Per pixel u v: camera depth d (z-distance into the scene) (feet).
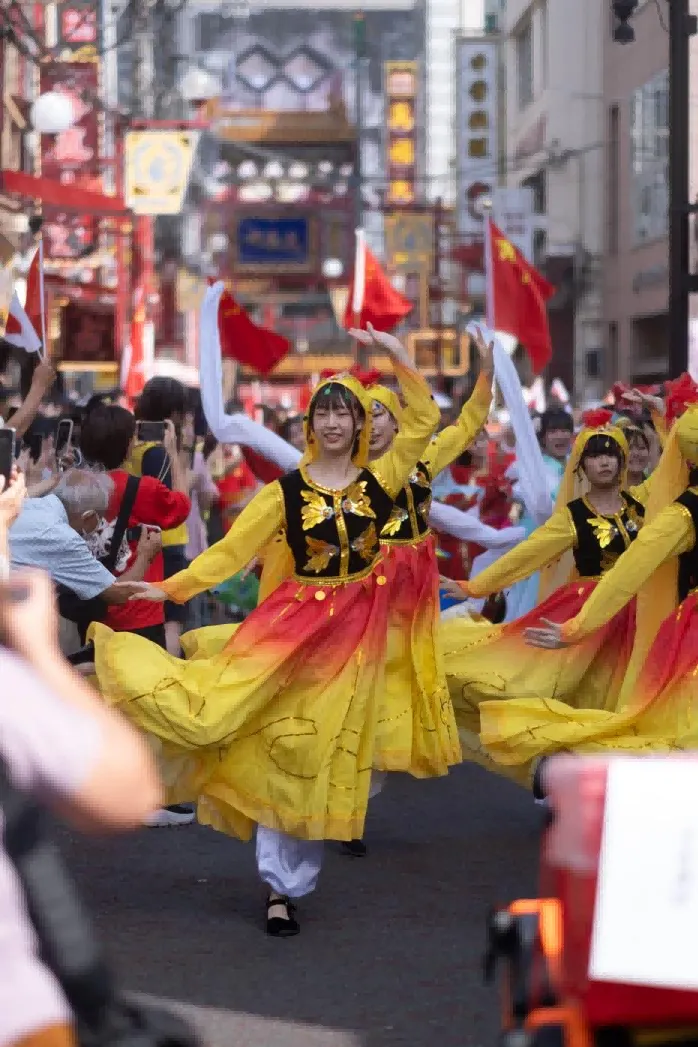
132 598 29.19
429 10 282.77
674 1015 12.04
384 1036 23.25
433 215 223.30
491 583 34.45
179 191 132.16
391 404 35.24
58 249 145.69
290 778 28.12
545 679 33.94
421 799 39.47
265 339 49.57
